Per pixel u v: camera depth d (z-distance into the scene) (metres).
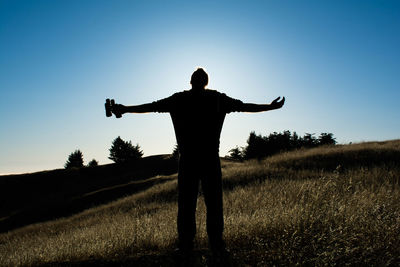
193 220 3.00
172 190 18.03
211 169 2.89
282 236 3.42
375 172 9.87
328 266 2.81
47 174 55.72
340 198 5.12
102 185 45.34
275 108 3.00
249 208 6.73
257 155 44.38
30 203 42.81
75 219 18.47
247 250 3.33
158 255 3.47
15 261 4.15
